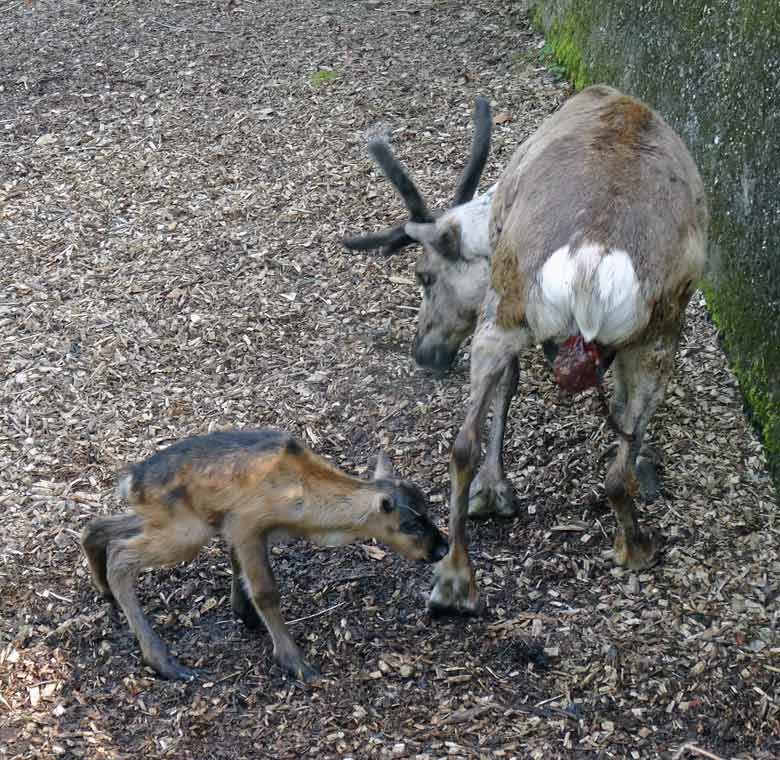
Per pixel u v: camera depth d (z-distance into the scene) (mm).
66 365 5691
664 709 4637
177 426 5473
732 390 5535
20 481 5262
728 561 4992
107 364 5703
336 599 4938
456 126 6938
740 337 5555
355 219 6371
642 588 4934
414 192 5449
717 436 5383
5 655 4758
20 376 5641
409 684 4703
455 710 4633
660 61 6250
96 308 5949
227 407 5547
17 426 5453
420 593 4945
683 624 4828
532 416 5496
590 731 4586
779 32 5328
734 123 5621
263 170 6691
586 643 4789
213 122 7031
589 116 4891
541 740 4562
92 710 4637
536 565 5020
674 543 5055
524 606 4902
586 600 4910
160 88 7324
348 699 4668
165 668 4723
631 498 4906
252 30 8117
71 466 5320
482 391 4793
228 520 4648
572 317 4578
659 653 4754
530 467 5328
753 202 5488
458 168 6629
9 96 7301
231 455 4625
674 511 5148
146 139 6930
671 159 4746
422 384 5625
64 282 6086
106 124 7055
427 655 4777
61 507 5176
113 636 4824
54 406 5531
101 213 6469
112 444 5398
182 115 7094
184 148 6855
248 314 5922
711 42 5801
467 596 4852
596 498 5207
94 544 4781
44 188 6629
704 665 4723
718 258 5742
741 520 5113
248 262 6172
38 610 4887
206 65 7602
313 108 7113
